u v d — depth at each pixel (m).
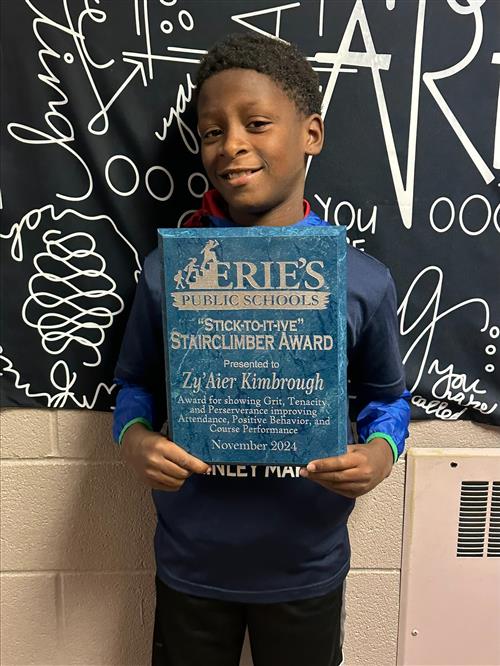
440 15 0.81
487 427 0.93
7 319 0.89
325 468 0.62
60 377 0.91
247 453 0.63
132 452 0.69
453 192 0.86
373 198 0.86
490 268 0.88
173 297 0.60
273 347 0.60
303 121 0.68
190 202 0.86
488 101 0.84
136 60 0.82
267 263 0.58
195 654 0.78
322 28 0.81
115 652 1.03
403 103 0.83
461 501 0.95
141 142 0.84
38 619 1.01
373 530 0.97
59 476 0.95
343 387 0.60
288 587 0.74
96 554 0.98
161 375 0.80
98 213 0.86
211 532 0.72
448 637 1.00
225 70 0.64
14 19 0.81
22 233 0.87
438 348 0.90
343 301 0.58
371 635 1.01
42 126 0.84
